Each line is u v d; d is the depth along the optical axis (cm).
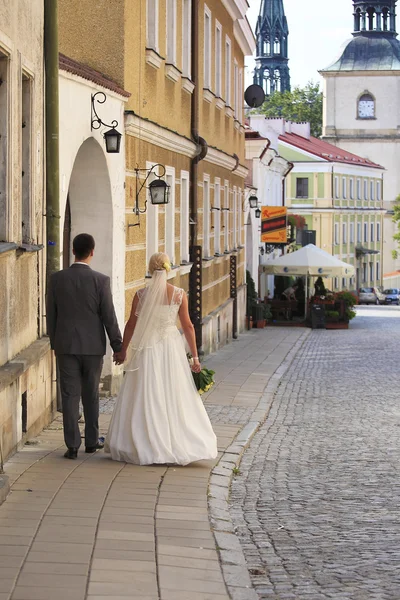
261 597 754
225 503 1055
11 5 1136
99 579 752
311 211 10638
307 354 3469
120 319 1830
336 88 13425
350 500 1106
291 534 951
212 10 3125
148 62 2050
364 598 755
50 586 729
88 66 1819
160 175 2188
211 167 3216
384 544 916
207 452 1206
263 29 19200
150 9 2080
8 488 1001
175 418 1193
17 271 1213
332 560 859
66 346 1173
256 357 3158
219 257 3419
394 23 13625
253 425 1644
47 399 1410
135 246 1953
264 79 19262
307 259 5503
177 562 813
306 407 1984
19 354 1221
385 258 13138
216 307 3491
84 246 1184
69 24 1816
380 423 1752
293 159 10606
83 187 1734
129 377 1194
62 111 1456
